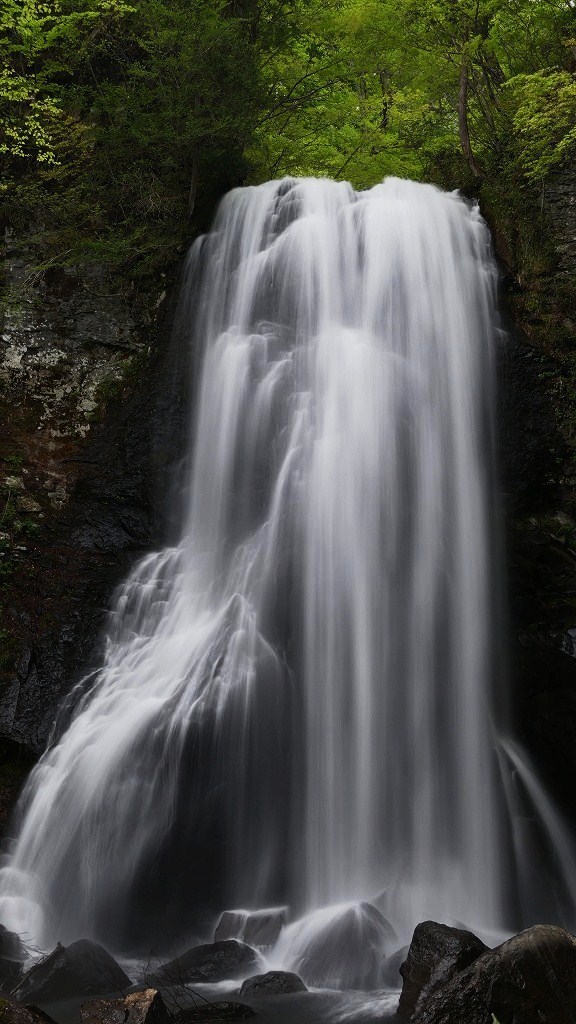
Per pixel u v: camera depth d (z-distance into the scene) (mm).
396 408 10789
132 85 13141
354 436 10633
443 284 11461
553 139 12555
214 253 12273
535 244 12203
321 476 10570
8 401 12086
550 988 5348
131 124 12758
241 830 9164
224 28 12273
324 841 9266
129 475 11625
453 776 9805
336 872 9172
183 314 12227
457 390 11180
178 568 10953
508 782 10000
